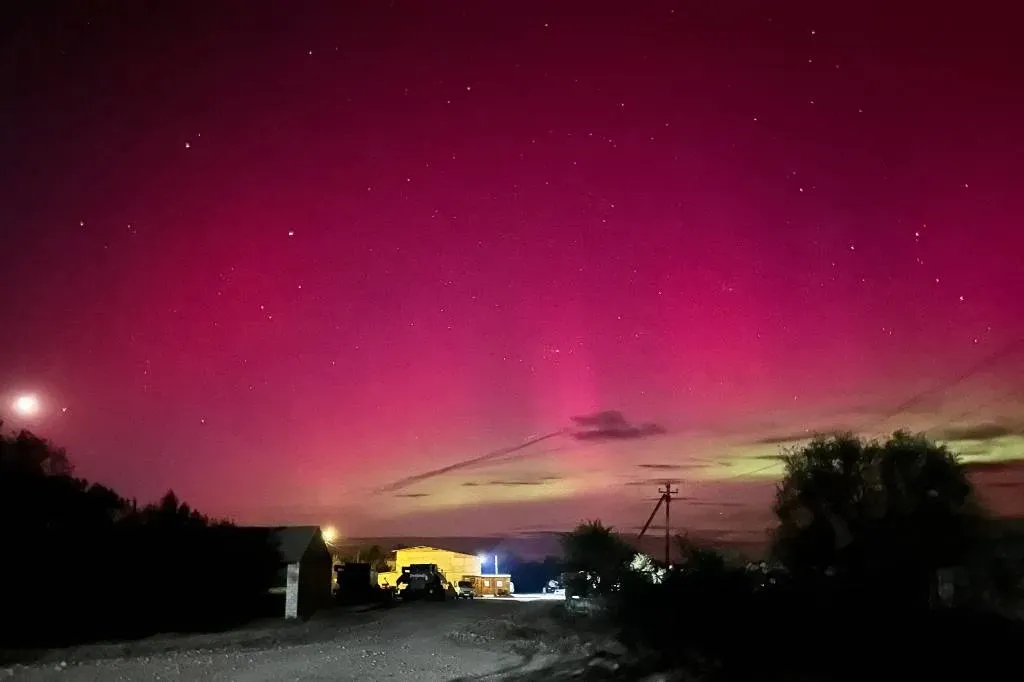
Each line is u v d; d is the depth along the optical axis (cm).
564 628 3503
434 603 5644
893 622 2695
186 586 4378
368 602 5784
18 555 3672
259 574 4641
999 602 3134
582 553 4978
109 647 2970
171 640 3281
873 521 3516
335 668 2439
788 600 3181
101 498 4203
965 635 2425
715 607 3244
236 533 4788
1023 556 3309
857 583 3300
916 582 3312
